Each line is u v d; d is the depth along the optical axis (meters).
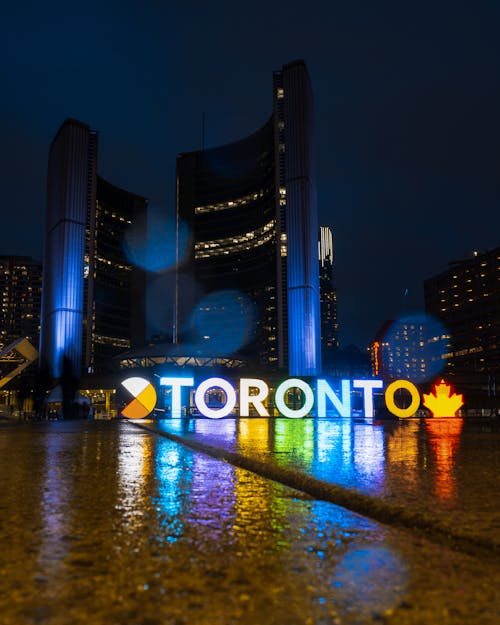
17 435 16.38
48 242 188.75
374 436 14.72
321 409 45.25
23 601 2.04
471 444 11.21
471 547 2.90
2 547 2.82
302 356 149.25
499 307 169.75
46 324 180.38
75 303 173.00
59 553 2.71
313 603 2.03
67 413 59.94
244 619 1.87
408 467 6.64
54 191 187.38
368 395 46.62
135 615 1.91
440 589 2.18
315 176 170.00
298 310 152.75
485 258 177.88
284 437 14.25
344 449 9.74
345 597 2.09
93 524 3.39
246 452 8.98
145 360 81.19
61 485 5.23
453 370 188.62
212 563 2.53
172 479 5.66
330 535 3.07
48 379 63.94
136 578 2.31
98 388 82.81
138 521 3.48
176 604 2.02
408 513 3.70
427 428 21.97
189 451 9.75
